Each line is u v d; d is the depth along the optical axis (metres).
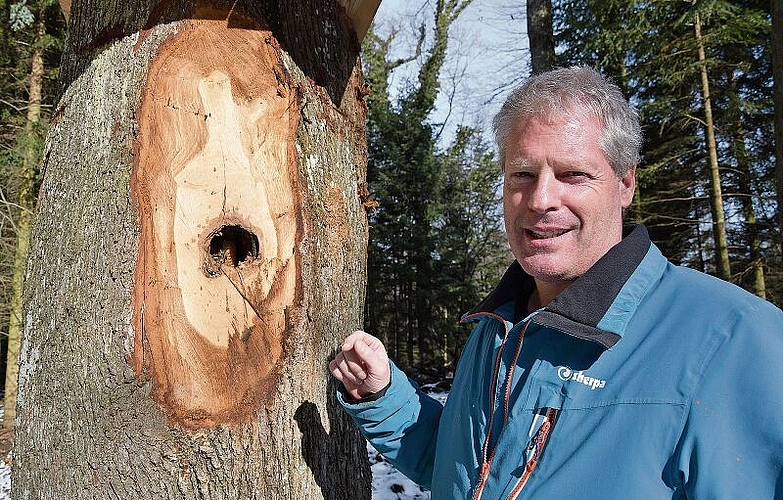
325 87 1.82
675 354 1.08
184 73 1.56
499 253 15.88
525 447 1.19
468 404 1.40
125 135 1.56
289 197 1.62
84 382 1.51
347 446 1.76
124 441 1.47
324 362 1.69
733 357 1.03
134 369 1.47
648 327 1.15
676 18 9.36
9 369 8.48
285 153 1.64
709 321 1.09
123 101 1.58
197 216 1.52
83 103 1.67
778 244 10.85
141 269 1.50
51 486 1.54
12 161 8.08
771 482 0.95
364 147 2.04
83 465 1.50
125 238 1.52
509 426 1.22
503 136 1.33
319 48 1.82
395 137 14.10
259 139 1.60
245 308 1.54
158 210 1.51
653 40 9.27
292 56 1.72
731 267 11.63
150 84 1.56
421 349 14.24
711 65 9.62
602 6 8.59
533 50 5.79
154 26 1.60
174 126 1.54
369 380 1.56
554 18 10.24
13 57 8.65
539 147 1.25
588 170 1.23
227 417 1.50
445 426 1.51
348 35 1.98
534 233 1.29
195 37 1.58
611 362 1.15
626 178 1.34
